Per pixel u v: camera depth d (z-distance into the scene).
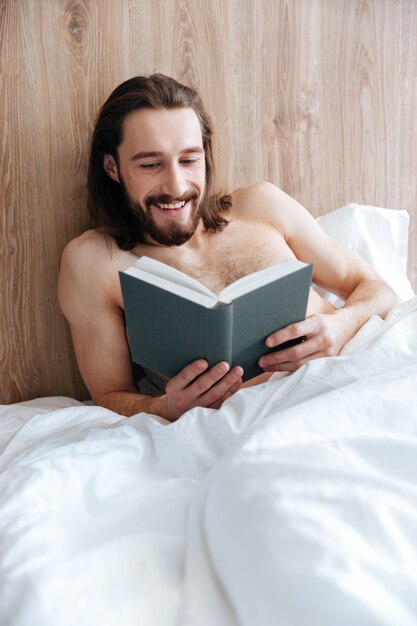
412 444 0.81
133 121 1.21
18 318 1.42
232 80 1.52
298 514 0.69
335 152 1.68
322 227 1.61
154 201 1.24
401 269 1.72
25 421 1.23
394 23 1.65
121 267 1.30
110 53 1.38
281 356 1.10
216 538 0.73
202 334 0.97
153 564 0.75
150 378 1.45
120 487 0.92
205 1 1.44
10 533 0.78
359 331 1.19
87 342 1.33
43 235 1.40
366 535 0.69
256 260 1.34
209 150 1.36
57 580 0.70
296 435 0.83
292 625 0.63
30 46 1.31
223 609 0.68
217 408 1.13
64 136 1.37
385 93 1.69
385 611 0.61
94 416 1.12
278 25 1.53
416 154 1.78
